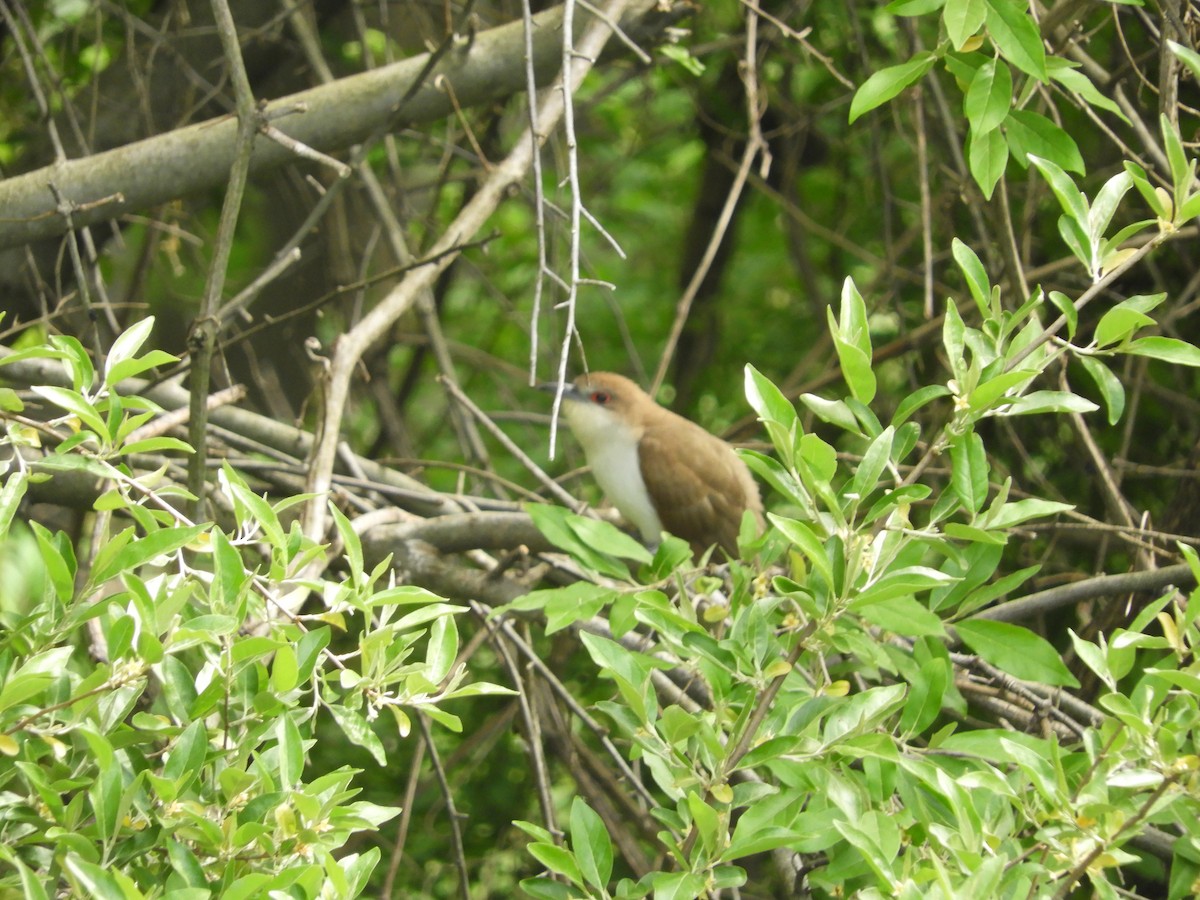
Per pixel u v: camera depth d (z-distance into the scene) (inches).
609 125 775.7
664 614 223.9
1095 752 218.8
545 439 672.4
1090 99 258.5
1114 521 371.9
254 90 549.3
